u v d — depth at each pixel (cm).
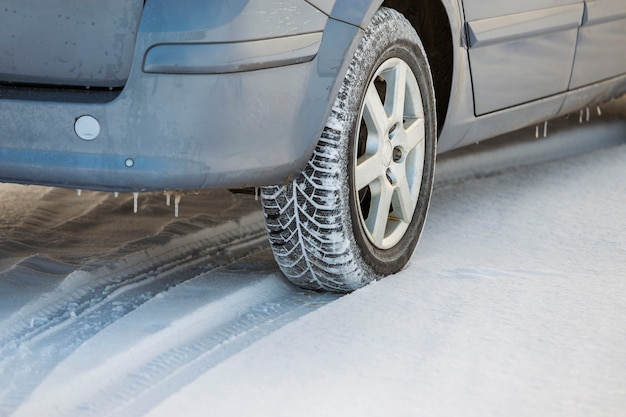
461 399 292
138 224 488
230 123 335
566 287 388
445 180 577
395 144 400
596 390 296
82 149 334
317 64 353
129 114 330
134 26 331
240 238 475
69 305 379
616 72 559
